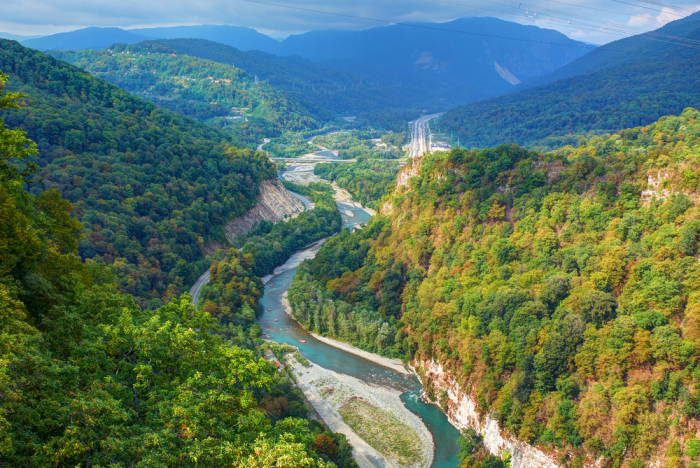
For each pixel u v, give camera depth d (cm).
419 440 12588
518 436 11406
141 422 5022
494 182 17275
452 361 14038
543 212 15175
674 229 12062
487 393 12394
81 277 7119
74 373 4872
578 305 12100
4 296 4912
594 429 10456
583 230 14150
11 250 6059
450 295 15550
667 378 10306
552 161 16612
